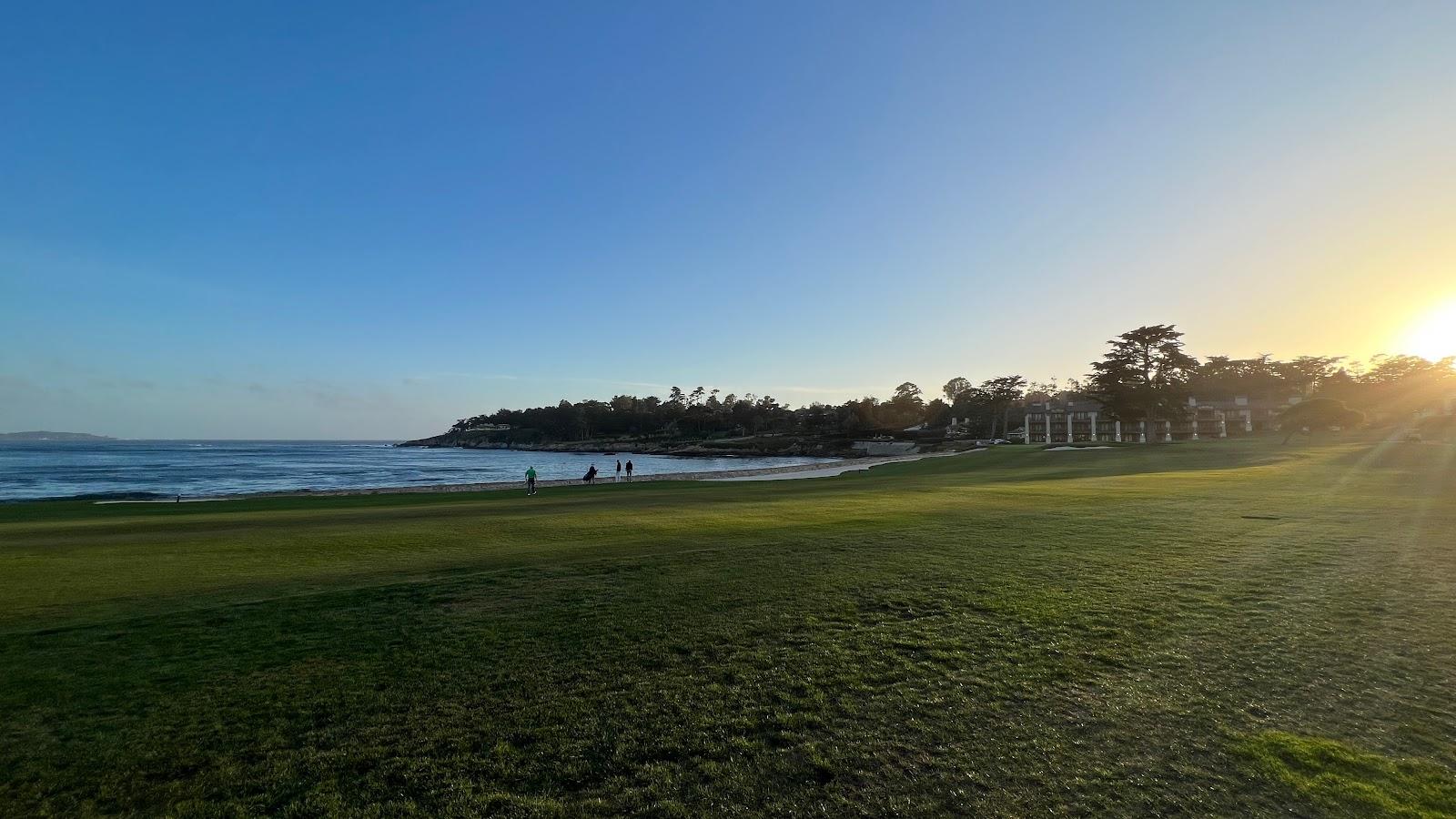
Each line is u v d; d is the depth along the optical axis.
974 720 5.50
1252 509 17.88
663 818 4.37
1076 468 44.78
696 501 24.77
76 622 8.85
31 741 5.59
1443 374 110.00
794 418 189.38
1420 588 9.05
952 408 162.50
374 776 4.96
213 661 7.25
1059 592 9.09
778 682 6.34
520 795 4.68
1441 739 5.02
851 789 4.61
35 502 34.66
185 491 51.41
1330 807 4.23
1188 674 6.29
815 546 12.91
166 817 4.57
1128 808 4.29
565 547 14.05
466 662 7.04
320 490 42.78
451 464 112.31
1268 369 133.50
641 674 6.61
